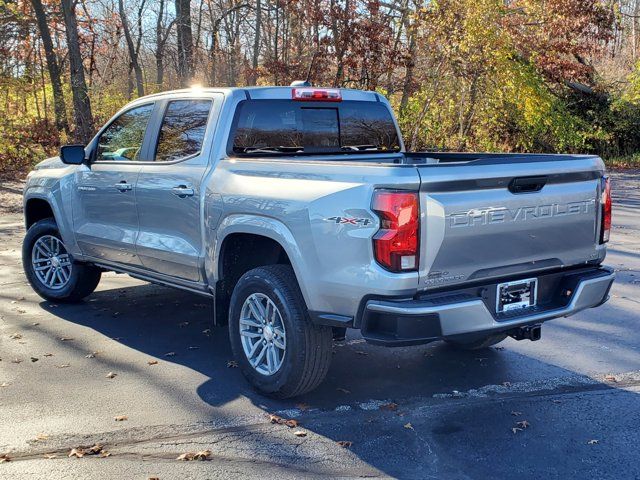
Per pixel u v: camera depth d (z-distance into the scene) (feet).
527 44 68.69
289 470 11.93
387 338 12.63
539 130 76.59
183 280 17.72
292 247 13.98
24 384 15.88
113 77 82.38
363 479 11.62
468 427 13.66
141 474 11.77
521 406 14.69
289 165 14.49
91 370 16.84
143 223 18.52
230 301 16.38
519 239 13.62
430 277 12.69
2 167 65.36
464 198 12.79
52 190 21.70
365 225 12.71
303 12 63.00
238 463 12.18
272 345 14.96
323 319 13.71
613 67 88.17
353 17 61.62
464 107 70.79
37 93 76.59
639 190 54.70
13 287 25.02
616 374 16.56
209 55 86.22
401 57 62.90
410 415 14.24
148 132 18.75
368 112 19.25
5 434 13.28
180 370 16.88
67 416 14.12
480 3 60.49
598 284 14.75
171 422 13.88
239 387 15.80
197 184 16.62
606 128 80.74
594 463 12.18
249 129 16.85
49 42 70.38
